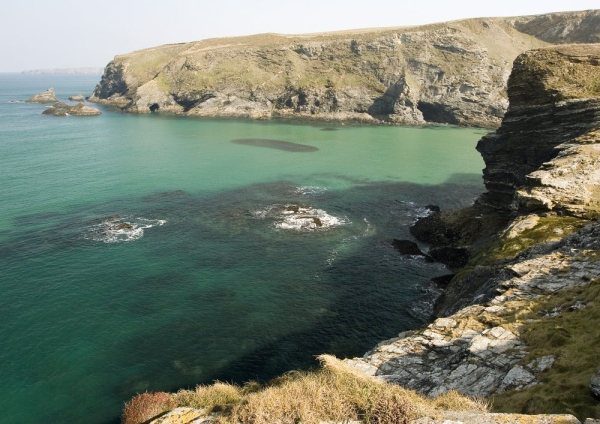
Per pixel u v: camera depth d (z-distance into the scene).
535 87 52.47
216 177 79.38
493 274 31.94
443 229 54.75
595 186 38.75
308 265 45.50
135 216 57.53
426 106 162.62
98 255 45.59
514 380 15.30
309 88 170.38
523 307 21.88
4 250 45.56
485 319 21.83
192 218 57.75
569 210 37.00
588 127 46.06
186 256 46.34
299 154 101.81
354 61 176.12
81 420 24.89
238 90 176.38
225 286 40.50
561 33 185.75
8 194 64.19
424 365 19.16
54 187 68.88
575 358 15.08
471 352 18.14
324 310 37.19
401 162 94.88
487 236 49.38
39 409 25.55
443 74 158.50
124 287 39.44
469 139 125.69
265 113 171.88
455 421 10.37
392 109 161.38
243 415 11.77
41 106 191.00
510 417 10.18
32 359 29.56
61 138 112.38
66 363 29.34
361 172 85.62
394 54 169.50
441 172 86.50
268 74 182.62
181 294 38.75
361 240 52.59
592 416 11.20
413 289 41.38
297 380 13.70
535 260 28.25
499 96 156.88
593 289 20.80
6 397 26.28
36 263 43.12
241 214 59.75
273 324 34.91
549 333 17.72
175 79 188.88
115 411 25.58
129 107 182.62
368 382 12.94
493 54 168.50
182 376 28.72
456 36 166.50
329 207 64.44
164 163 88.94
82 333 32.56
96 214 57.56
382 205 66.19
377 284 42.09
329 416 11.36
